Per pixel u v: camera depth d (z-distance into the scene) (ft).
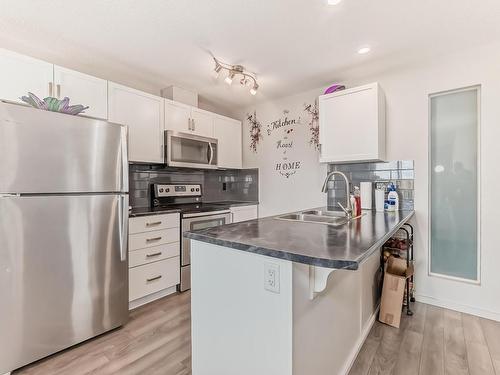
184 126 9.68
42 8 5.40
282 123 10.94
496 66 6.80
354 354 5.32
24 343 5.05
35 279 5.15
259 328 3.45
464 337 6.12
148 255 7.83
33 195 5.08
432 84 7.66
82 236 5.75
